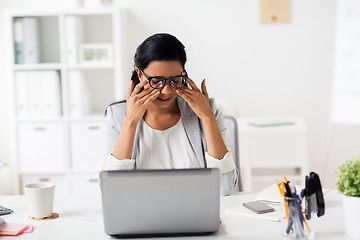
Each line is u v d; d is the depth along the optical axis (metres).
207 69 3.75
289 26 3.68
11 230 1.32
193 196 1.25
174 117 1.74
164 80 1.56
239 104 3.77
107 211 1.25
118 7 3.42
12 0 3.73
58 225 1.39
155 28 3.72
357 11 3.32
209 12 3.70
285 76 3.73
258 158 3.15
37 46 3.52
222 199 1.62
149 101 1.57
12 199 1.66
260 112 3.78
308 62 3.71
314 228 1.32
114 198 1.25
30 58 3.50
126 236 1.29
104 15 3.71
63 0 3.72
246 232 1.30
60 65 3.47
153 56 1.53
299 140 3.13
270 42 3.71
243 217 1.43
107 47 3.49
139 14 3.71
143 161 1.71
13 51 3.47
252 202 1.52
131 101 1.59
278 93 3.75
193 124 1.73
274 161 3.15
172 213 1.26
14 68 3.47
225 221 1.40
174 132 1.74
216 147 1.62
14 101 3.49
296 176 3.19
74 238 1.28
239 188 1.93
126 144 1.59
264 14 3.67
